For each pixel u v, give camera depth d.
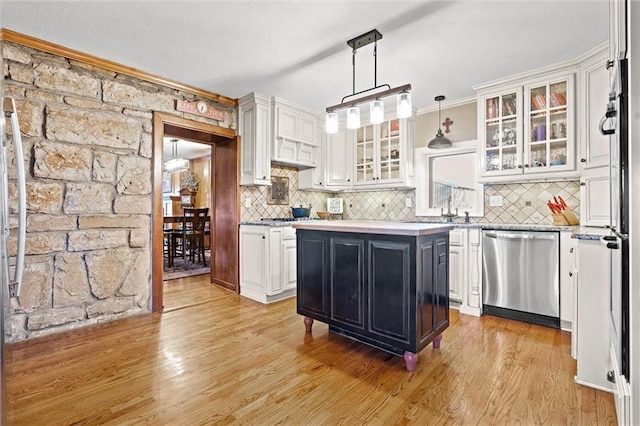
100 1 2.07
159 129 3.26
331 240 2.44
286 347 2.40
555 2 2.08
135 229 3.09
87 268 2.80
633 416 1.08
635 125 1.04
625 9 1.32
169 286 4.29
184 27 2.38
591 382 1.84
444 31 2.41
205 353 2.29
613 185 1.75
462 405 1.68
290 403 1.71
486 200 3.72
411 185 4.19
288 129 4.03
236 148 3.95
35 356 2.23
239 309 3.33
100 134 2.87
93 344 2.44
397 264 2.06
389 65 2.98
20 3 2.08
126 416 1.60
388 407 1.67
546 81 3.01
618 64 1.41
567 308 2.68
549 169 3.00
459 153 4.02
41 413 1.61
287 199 4.57
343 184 4.68
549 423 1.53
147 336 2.60
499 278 3.02
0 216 1.13
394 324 2.08
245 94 3.80
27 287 2.51
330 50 2.71
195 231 5.97
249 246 3.80
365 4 2.11
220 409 1.66
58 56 2.66
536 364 2.10
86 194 2.79
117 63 2.94
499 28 2.37
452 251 3.27
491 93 3.33
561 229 2.70
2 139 1.19
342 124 4.71
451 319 2.99
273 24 2.34
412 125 4.24
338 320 2.40
